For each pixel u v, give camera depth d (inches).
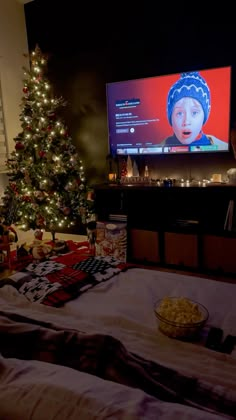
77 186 146.4
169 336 45.6
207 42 124.0
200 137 129.3
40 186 144.9
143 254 134.0
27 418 21.6
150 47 134.6
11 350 34.8
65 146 147.8
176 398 29.6
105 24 141.6
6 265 129.9
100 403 21.6
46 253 136.6
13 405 22.5
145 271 70.9
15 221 147.2
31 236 172.7
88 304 56.5
